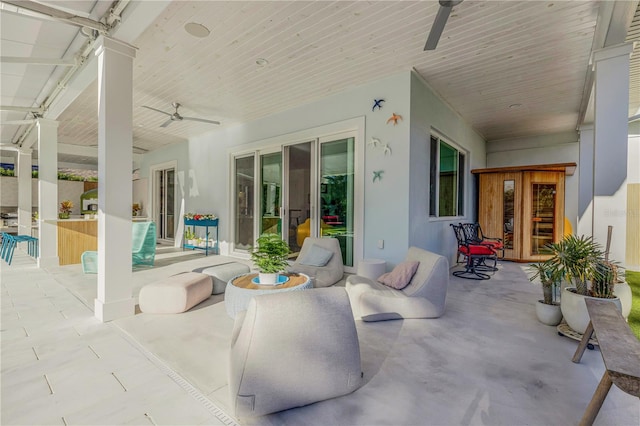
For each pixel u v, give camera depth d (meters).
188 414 1.67
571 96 5.16
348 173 5.05
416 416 1.66
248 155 6.71
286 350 1.63
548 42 3.52
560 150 7.54
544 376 2.05
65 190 11.02
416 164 4.48
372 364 2.19
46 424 1.58
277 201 6.13
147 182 9.80
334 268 4.36
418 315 3.06
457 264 6.26
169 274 5.02
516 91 4.98
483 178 7.16
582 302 2.50
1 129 6.93
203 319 3.03
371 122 4.65
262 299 1.64
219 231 7.34
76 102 5.32
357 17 3.05
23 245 8.47
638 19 3.04
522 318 3.12
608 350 1.48
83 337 2.62
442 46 3.62
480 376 2.04
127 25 2.80
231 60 3.93
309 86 4.79
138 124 6.86
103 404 1.75
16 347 2.43
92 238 6.15
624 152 2.93
